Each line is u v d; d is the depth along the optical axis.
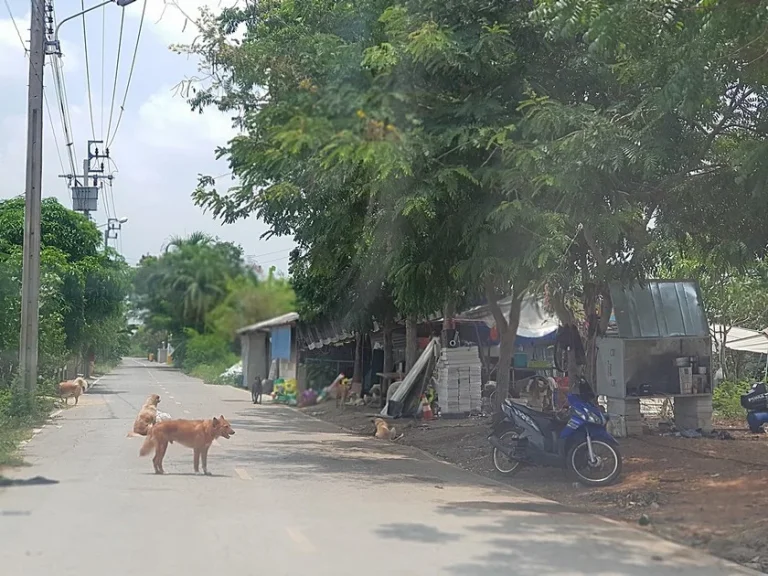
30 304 19.73
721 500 9.61
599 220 11.73
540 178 11.07
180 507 9.37
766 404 16.97
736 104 12.25
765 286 23.55
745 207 12.55
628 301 16.38
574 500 10.72
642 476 11.67
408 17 11.57
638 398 16.06
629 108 12.62
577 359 15.36
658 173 11.89
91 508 9.24
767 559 7.24
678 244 13.60
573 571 6.82
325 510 9.38
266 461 13.88
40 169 19.80
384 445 17.22
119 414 21.78
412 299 15.85
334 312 23.95
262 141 10.67
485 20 11.93
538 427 11.84
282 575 6.51
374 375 29.02
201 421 12.26
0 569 6.63
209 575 6.49
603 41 9.83
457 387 21.98
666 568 6.98
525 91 11.77
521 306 18.36
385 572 6.64
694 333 16.52
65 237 30.67
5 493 10.20
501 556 7.27
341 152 8.81
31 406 19.36
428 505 9.89
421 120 10.94
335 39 11.66
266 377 26.81
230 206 13.90
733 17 9.68
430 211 11.96
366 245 15.10
